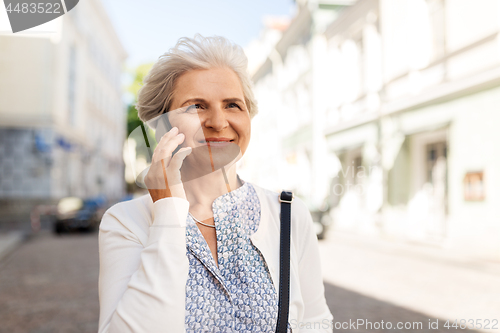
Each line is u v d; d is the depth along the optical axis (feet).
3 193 51.03
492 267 14.25
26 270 19.93
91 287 15.97
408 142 16.25
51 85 52.95
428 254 13.04
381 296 10.87
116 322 2.12
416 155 16.70
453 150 19.47
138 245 2.50
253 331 2.42
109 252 2.51
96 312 12.61
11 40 51.55
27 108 52.03
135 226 2.55
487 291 11.44
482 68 18.70
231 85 2.59
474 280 12.49
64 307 13.20
